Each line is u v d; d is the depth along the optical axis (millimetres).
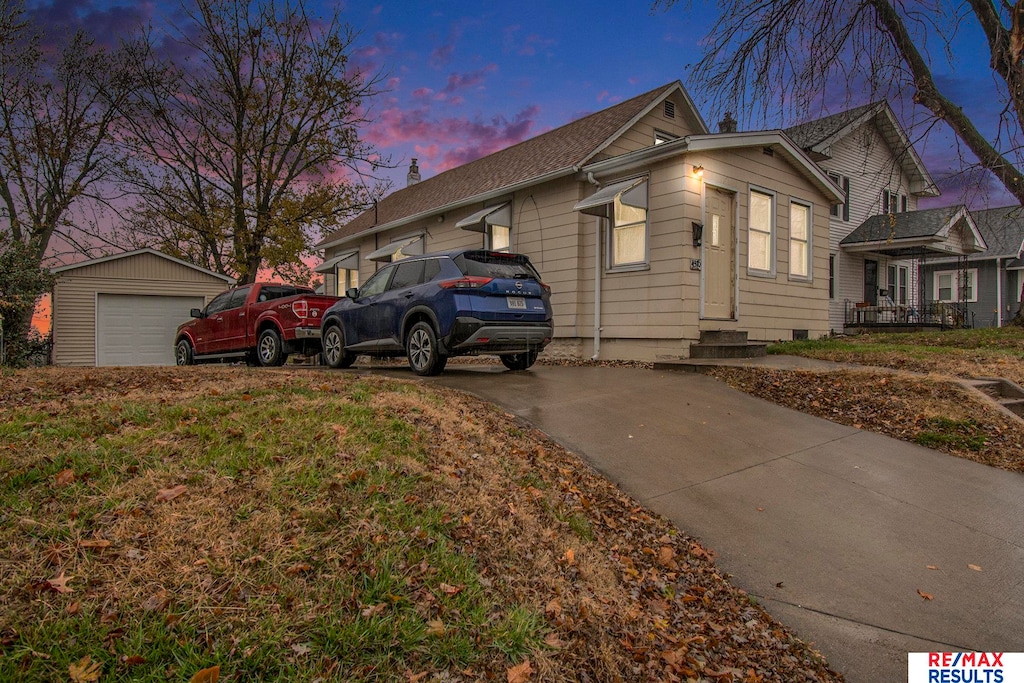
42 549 2514
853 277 19984
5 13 17875
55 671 1954
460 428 5062
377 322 9367
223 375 6898
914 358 9266
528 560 3250
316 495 3211
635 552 3877
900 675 2830
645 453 5574
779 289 12703
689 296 10625
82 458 3336
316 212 21406
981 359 9086
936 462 5641
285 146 21891
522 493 4113
